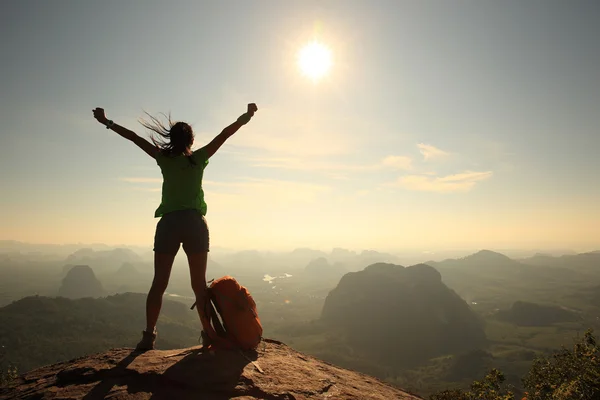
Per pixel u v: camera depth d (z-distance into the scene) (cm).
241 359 373
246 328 392
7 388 339
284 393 330
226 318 389
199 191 400
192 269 388
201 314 390
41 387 325
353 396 370
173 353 380
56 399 299
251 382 333
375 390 417
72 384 323
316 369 416
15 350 16050
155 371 331
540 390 1079
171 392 307
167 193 388
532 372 1241
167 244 379
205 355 366
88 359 372
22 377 361
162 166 392
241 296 398
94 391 306
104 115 395
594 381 708
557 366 1141
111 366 344
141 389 310
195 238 381
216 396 306
